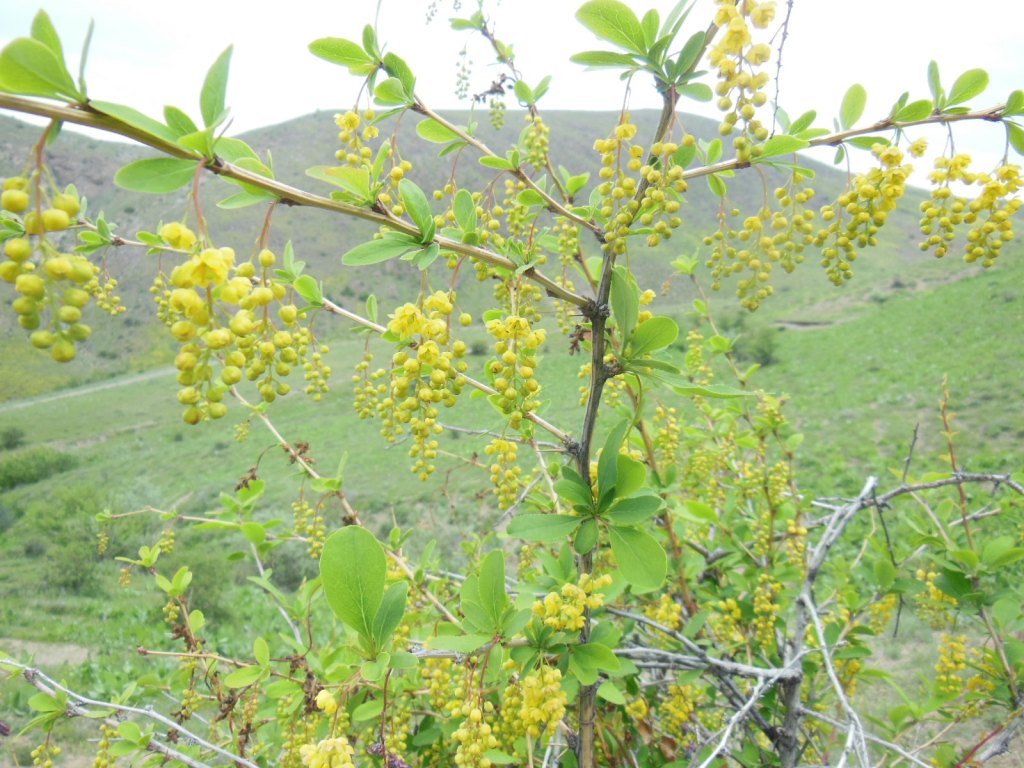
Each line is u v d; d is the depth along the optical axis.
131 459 36.41
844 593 3.46
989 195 1.83
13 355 61.84
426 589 3.12
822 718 2.73
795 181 1.92
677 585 3.64
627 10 1.73
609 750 3.02
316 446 30.02
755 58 1.63
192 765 2.73
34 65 1.06
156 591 12.88
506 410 1.84
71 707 2.89
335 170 1.51
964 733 4.82
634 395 3.09
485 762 1.81
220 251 1.23
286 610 3.38
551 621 1.96
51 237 2.08
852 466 15.52
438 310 1.76
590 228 2.08
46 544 18.91
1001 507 3.43
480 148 2.21
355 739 2.97
